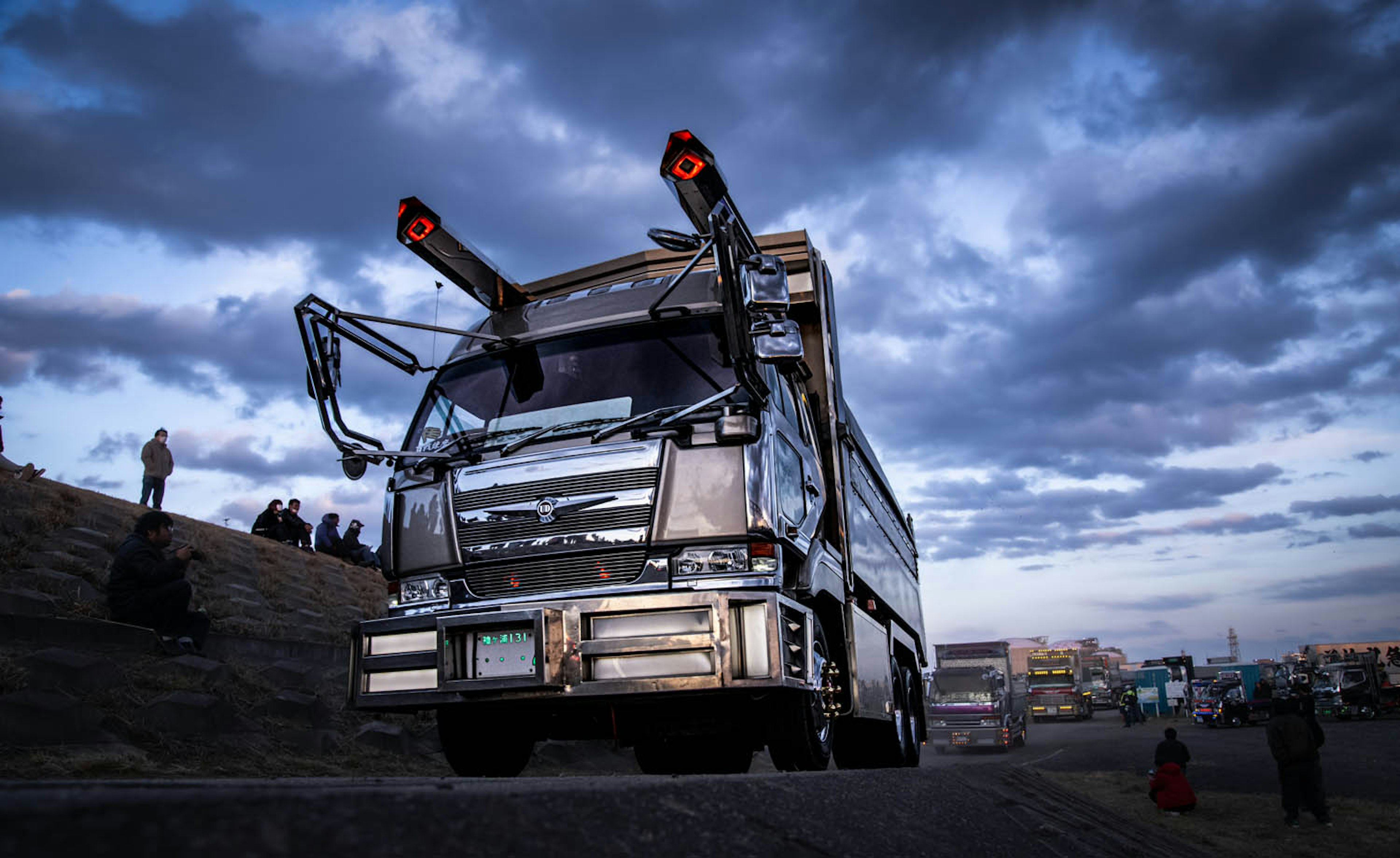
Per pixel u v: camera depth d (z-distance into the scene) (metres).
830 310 7.18
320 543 19.41
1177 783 15.46
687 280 5.98
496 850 0.93
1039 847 2.78
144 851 0.63
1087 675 70.38
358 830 0.83
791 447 5.57
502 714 5.39
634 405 5.27
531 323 6.01
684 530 4.82
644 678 4.57
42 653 6.09
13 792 0.89
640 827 1.21
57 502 12.15
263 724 7.09
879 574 7.95
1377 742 28.64
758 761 13.54
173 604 8.18
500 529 5.06
